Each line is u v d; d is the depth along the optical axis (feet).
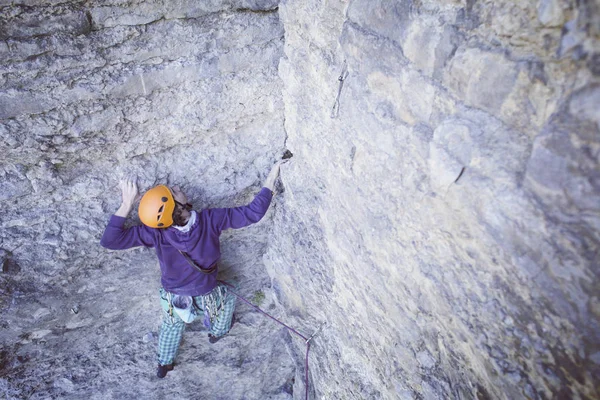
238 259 13.99
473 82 5.64
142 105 9.48
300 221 11.59
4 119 8.48
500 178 5.50
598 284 4.71
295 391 15.10
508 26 5.06
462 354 7.18
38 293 11.29
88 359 14.06
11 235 10.07
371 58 7.34
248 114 10.76
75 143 9.41
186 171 11.06
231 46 9.59
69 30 8.04
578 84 4.45
